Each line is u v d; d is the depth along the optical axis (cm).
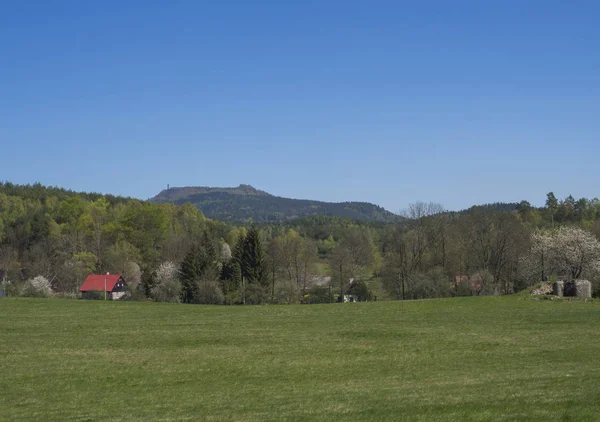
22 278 10175
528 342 2842
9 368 2434
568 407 1509
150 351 2803
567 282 4741
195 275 8044
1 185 16950
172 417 1667
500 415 1459
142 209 11094
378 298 8462
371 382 2086
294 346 2905
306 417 1564
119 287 8738
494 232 8056
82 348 2884
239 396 1934
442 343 2891
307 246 10356
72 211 11888
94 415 1727
